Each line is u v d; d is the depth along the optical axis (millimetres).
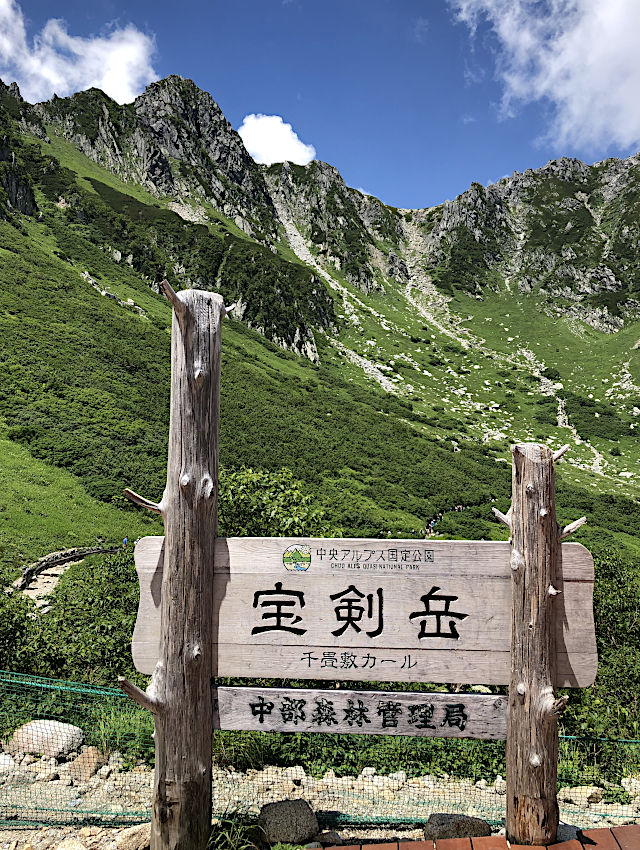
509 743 3342
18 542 14930
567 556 3404
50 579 12945
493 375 73312
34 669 5832
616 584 7961
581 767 4918
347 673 3447
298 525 6812
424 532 25406
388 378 67812
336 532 6891
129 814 3906
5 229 54125
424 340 82625
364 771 4695
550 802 3270
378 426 44906
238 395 41656
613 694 5949
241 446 31344
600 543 28062
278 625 3473
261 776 4527
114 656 6109
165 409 31250
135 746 4762
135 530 18438
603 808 4355
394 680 3438
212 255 73125
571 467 49500
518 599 3346
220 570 3494
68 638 6508
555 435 56969
